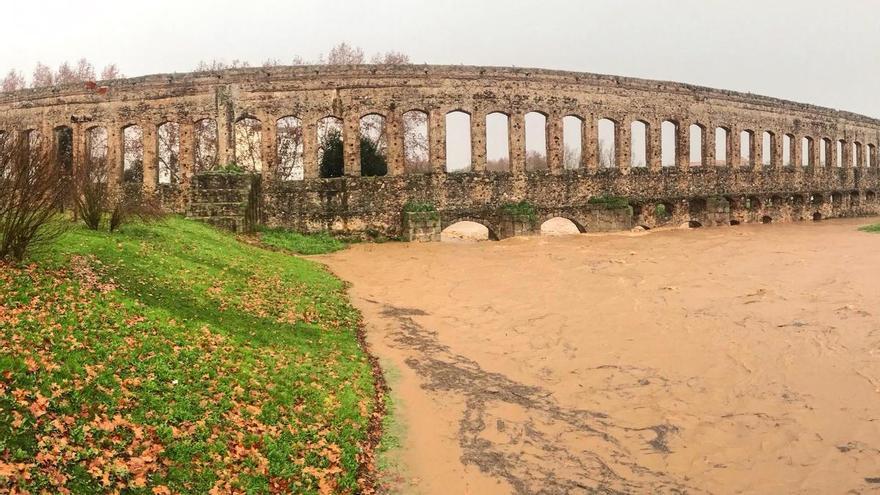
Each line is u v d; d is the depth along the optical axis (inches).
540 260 1221.7
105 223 861.2
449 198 1627.7
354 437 450.3
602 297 886.4
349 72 1583.4
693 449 458.9
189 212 1309.1
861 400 519.8
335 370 561.6
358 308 841.5
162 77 1584.6
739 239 1552.7
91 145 1640.0
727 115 2074.3
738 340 674.8
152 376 427.2
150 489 316.8
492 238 1689.2
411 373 608.7
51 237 599.5
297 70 1571.1
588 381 587.2
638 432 486.6
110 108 1605.6
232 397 442.3
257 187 1464.1
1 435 300.8
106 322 486.9
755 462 438.9
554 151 1736.0
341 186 1558.8
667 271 1069.8
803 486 407.2
